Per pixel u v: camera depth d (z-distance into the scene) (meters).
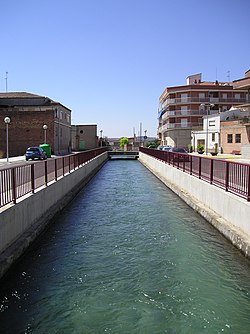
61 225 11.11
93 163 29.42
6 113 44.78
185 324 5.27
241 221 8.39
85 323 5.33
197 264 7.62
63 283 6.71
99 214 12.77
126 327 5.21
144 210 13.44
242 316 5.50
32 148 33.66
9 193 7.96
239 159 30.44
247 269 7.30
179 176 17.23
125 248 8.77
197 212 12.19
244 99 61.62
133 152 57.94
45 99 50.41
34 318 5.48
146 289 6.43
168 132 63.78
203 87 60.97
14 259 7.08
